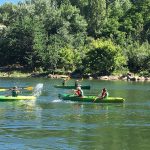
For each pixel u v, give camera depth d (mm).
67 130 36094
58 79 116688
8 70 139000
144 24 167750
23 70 138250
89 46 140750
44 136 33406
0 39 149000
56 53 135375
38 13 165625
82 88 80562
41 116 43781
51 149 29297
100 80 115875
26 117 42969
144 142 32062
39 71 135000
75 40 151625
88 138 33062
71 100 57656
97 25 165875
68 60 134125
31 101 57156
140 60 132375
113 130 36594
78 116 44281
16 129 36156
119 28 165000
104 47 125938
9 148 29297
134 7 176750
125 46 148250
